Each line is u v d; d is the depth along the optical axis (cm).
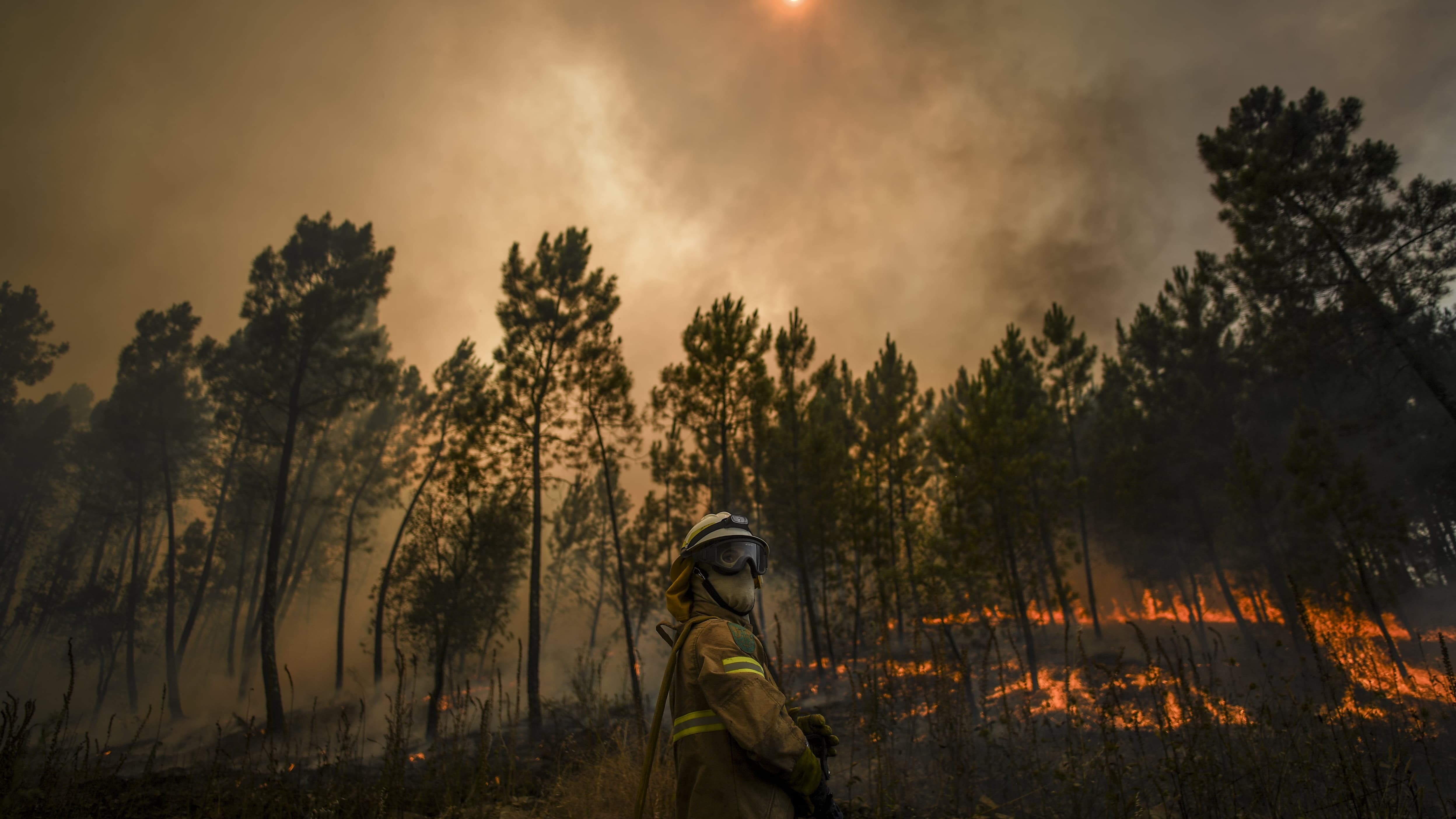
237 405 2878
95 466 3472
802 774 196
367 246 2864
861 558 1789
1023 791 577
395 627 2133
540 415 2130
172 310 3288
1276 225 1652
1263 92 1756
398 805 550
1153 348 2470
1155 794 505
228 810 566
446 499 2072
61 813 477
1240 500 1686
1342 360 1636
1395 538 1350
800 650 2359
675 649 232
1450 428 1686
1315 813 414
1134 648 1689
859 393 2941
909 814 555
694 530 249
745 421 2148
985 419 1532
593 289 2202
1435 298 1527
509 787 623
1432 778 455
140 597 3288
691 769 205
